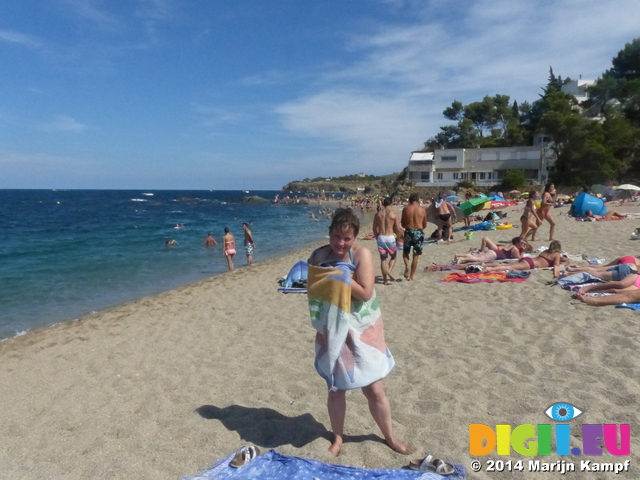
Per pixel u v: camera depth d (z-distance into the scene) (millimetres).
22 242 23797
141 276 14250
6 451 3834
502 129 75500
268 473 2971
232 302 9383
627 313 5914
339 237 3029
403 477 2871
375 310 3193
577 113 54531
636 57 61312
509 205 31953
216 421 3998
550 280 8164
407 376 4609
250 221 41250
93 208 69250
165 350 6422
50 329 8547
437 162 63312
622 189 31625
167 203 90625
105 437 3908
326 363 3135
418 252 9344
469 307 7008
